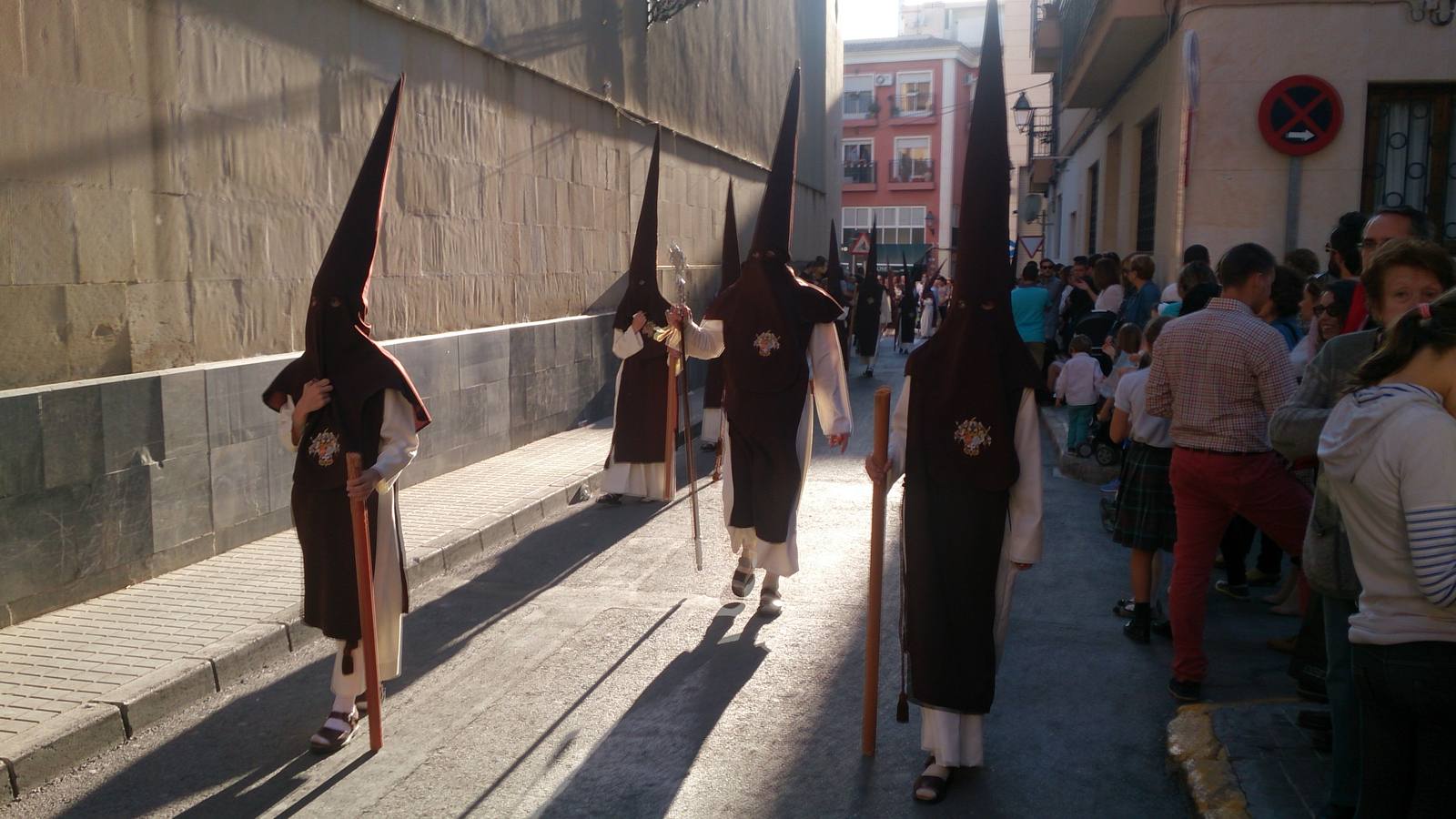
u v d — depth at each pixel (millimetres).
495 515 8648
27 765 4402
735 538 6773
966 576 4258
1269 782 4098
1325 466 3086
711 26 19734
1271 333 5035
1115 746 4770
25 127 6141
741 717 5082
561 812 4199
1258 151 12891
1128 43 15398
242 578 6863
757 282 6574
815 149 29406
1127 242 17922
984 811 4199
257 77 8016
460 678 5609
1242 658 5793
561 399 13125
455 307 10953
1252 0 12695
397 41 9828
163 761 4680
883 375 22016
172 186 7219
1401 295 3354
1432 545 2758
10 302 6074
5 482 5863
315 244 8727
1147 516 5988
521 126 12289
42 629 5891
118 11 6762
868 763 4609
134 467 6680
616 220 15273
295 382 4777
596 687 5457
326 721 4930
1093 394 10773
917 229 57906
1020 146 49219
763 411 6461
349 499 4645
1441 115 12969
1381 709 3025
